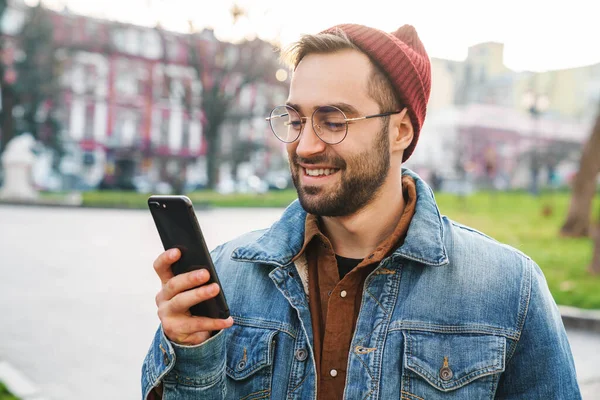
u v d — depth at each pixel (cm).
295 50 127
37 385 452
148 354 129
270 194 3562
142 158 4369
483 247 134
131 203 2441
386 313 126
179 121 4691
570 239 1329
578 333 625
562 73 5569
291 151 127
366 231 130
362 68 121
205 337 118
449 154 4362
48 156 4088
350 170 121
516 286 128
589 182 1377
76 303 731
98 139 4431
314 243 137
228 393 130
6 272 919
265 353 129
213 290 111
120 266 1012
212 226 1669
